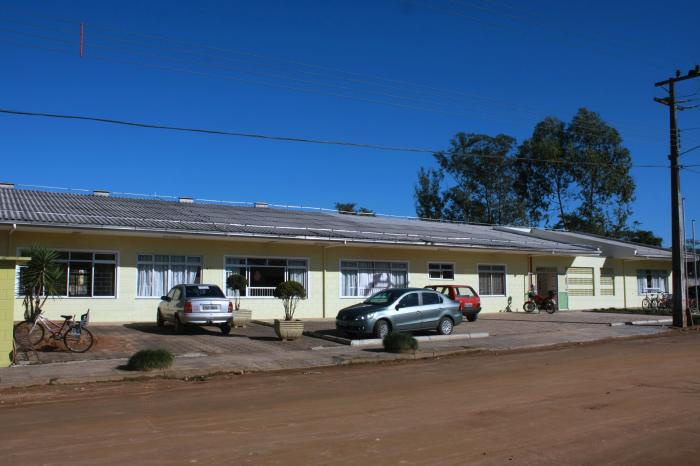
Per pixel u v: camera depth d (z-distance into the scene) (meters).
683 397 9.74
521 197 59.03
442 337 19.25
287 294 19.83
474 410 8.80
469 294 25.80
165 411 8.89
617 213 56.88
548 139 56.00
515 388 10.66
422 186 60.94
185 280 23.14
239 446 6.85
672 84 26.08
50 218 20.12
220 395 10.34
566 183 56.97
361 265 27.58
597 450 6.73
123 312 21.77
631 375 12.09
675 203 26.09
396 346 16.17
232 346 16.72
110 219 21.41
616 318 28.67
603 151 55.47
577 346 18.88
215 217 25.89
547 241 36.75
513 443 6.99
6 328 13.10
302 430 7.61
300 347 16.95
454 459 6.36
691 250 43.91
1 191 24.52
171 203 29.11
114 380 12.05
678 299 25.58
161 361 12.84
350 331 18.47
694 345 18.36
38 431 7.62
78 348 15.05
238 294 24.23
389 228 30.84
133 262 22.11
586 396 9.84
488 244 30.69
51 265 15.58
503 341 19.41
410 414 8.55
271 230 24.50
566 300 35.69
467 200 57.94
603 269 38.28
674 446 6.92
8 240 19.92
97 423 8.06
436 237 29.62
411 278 29.03
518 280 33.31
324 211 35.75
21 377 11.81
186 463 6.19
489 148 57.66
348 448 6.76
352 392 10.52
